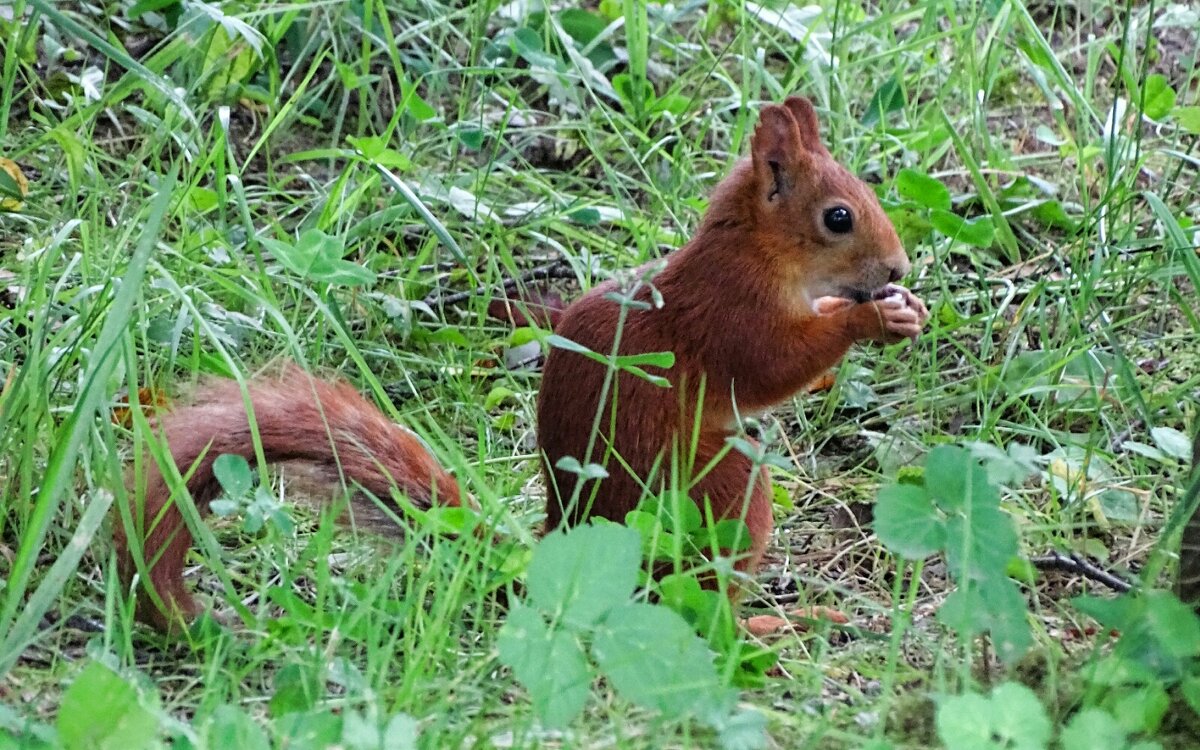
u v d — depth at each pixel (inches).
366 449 282.4
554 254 448.1
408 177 454.9
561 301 429.7
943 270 431.8
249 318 371.9
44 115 456.4
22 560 241.1
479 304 417.7
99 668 198.7
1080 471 336.8
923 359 406.0
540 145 487.8
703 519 291.6
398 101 496.4
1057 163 482.6
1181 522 264.1
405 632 249.9
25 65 446.6
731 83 480.1
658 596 283.6
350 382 382.9
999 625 232.7
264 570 285.4
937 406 384.2
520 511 329.4
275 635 255.4
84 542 243.3
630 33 483.8
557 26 475.2
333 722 207.2
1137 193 430.0
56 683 246.1
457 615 262.7
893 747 216.2
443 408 378.0
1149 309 410.6
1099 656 241.6
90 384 251.3
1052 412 372.8
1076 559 298.4
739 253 302.5
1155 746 204.5
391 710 229.8
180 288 330.0
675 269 305.6
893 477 357.7
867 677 261.0
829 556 326.6
